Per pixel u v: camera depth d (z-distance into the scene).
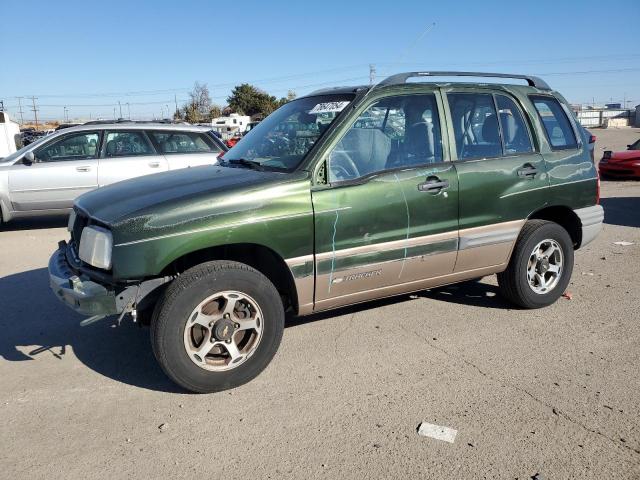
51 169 9.23
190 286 3.50
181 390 3.79
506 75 5.02
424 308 5.29
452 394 3.68
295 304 4.01
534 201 4.91
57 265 4.09
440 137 4.50
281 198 3.78
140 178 4.54
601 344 4.45
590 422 3.33
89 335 4.77
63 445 3.18
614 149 28.11
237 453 3.08
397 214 4.19
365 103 4.18
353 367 4.09
